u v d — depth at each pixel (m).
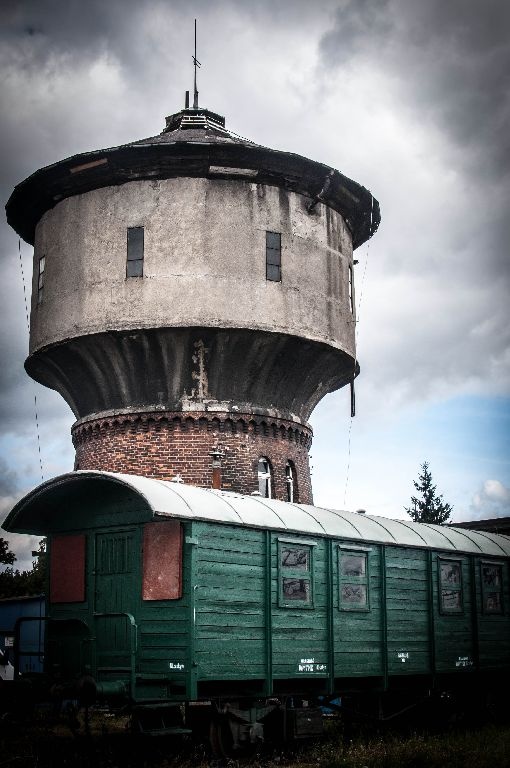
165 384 22.72
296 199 23.77
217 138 25.00
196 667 13.95
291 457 23.98
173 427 22.58
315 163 23.38
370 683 18.17
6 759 13.28
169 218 22.56
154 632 14.46
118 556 15.27
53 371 24.30
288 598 16.06
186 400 22.61
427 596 19.52
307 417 25.27
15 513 15.83
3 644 28.56
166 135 25.69
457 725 19.77
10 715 14.09
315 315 23.34
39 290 24.27
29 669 25.67
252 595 15.39
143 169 22.80
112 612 15.12
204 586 14.43
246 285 22.41
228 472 22.48
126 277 22.42
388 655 18.09
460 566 20.73
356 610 17.53
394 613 18.50
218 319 21.95
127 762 13.71
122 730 16.70
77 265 23.06
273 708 15.86
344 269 25.00
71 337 22.56
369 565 18.12
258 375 23.03
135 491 14.43
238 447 22.77
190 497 15.13
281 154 22.89
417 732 18.59
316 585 16.77
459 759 14.59
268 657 15.37
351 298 25.73
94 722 19.25
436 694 19.69
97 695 13.26
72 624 15.60
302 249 23.56
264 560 15.80
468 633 20.55
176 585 14.27
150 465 22.45
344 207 25.17
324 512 18.27
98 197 23.19
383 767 14.27
